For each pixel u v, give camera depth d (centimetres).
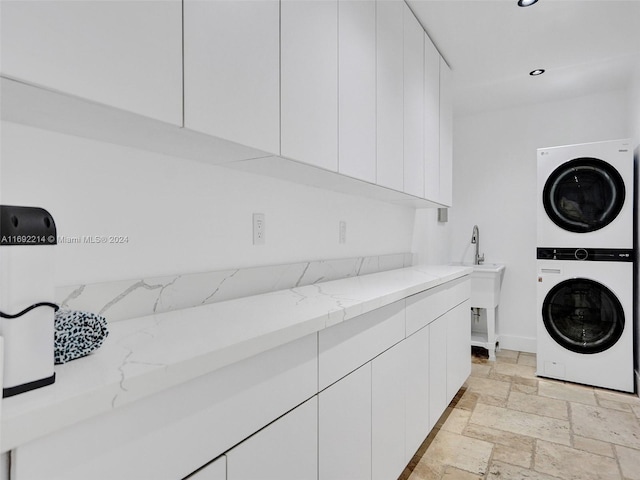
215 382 78
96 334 72
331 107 139
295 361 100
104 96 73
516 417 240
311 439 106
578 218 291
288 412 97
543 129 363
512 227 380
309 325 102
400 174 195
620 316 278
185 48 87
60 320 70
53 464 53
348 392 124
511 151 379
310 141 128
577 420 236
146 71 80
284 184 166
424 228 329
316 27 131
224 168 137
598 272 285
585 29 228
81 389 56
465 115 397
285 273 164
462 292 261
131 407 63
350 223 215
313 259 185
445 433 221
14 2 61
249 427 85
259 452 88
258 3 107
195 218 127
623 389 277
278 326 95
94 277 100
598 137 339
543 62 271
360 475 131
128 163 108
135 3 78
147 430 65
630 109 306
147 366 66
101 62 72
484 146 392
